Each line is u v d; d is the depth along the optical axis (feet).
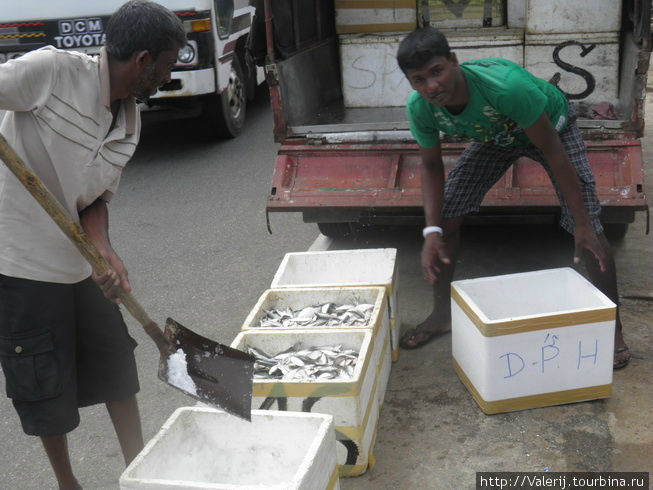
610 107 14.47
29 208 6.98
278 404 8.25
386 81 16.99
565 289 10.22
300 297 10.53
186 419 7.50
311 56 16.71
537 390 9.34
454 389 10.04
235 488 6.31
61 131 6.79
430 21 16.48
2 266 7.09
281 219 17.49
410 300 12.84
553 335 9.05
